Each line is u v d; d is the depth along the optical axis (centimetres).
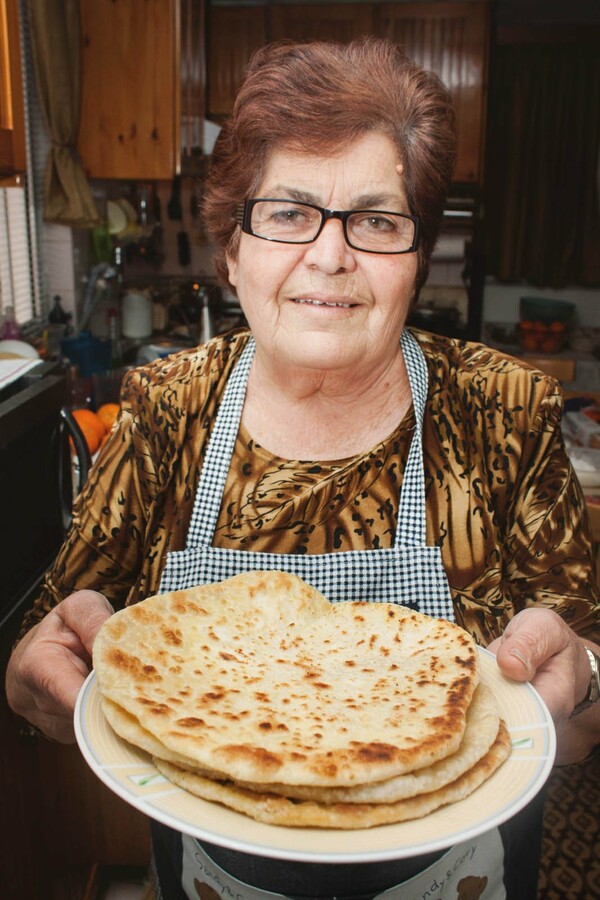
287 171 85
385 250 86
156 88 330
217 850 77
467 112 469
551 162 584
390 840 55
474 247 502
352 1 462
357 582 93
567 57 563
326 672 74
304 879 75
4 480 128
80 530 104
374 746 61
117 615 75
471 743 64
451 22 459
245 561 93
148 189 457
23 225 345
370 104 82
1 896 124
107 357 342
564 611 97
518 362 103
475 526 96
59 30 308
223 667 73
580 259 603
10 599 131
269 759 58
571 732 89
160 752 61
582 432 258
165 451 101
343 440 97
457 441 98
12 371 147
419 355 101
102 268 404
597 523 207
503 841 85
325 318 85
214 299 434
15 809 130
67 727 90
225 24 466
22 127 189
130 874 177
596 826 228
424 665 74
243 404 99
